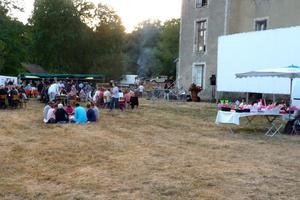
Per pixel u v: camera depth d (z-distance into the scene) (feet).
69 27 181.27
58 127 46.55
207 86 105.40
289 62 61.31
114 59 199.82
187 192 21.17
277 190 21.77
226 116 43.19
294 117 44.16
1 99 70.54
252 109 44.68
